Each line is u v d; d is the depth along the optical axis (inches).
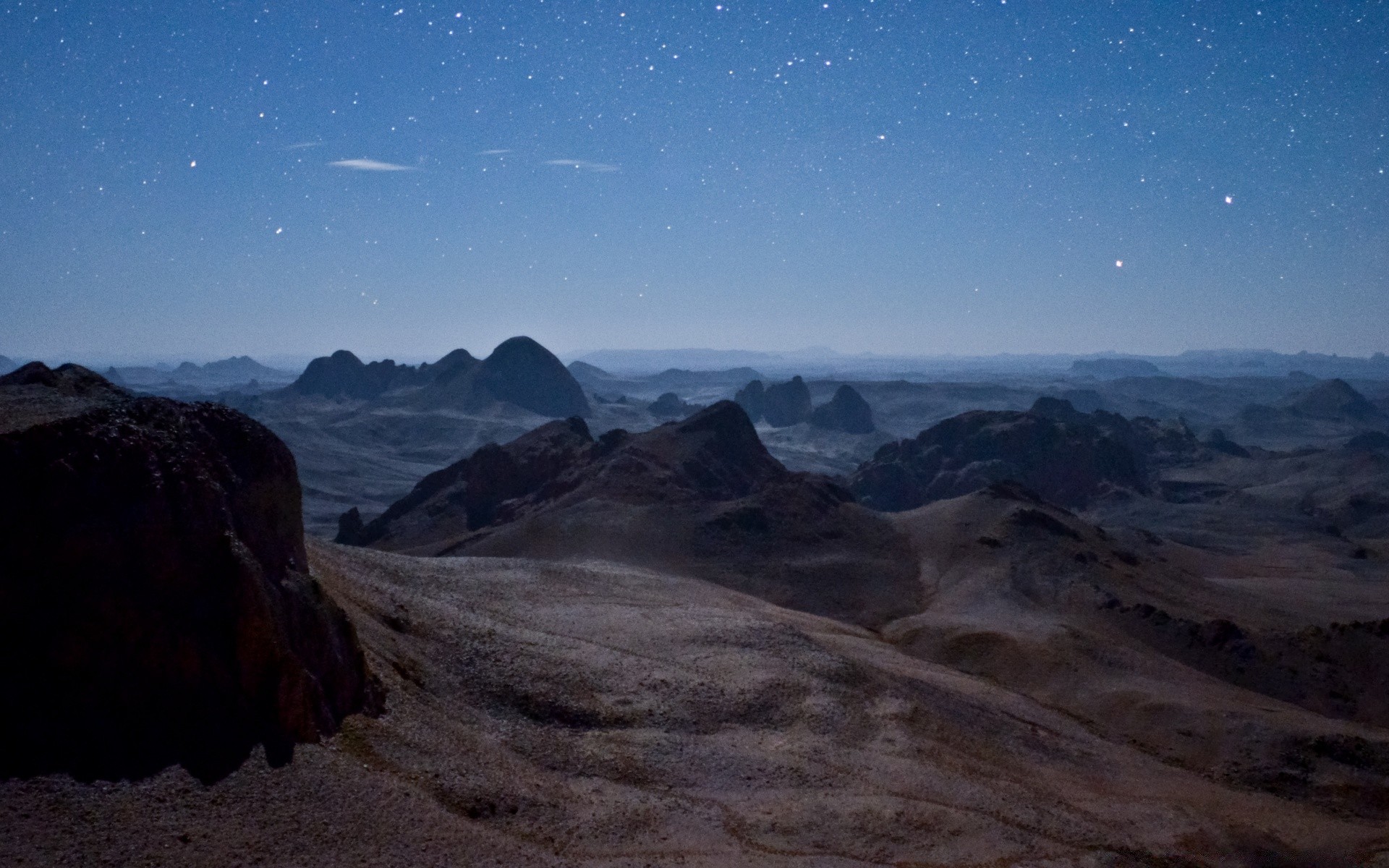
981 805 941.8
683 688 1101.7
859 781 948.6
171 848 539.5
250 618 696.4
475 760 802.2
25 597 620.7
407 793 684.7
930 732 1157.1
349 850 593.6
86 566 650.2
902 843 828.0
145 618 656.4
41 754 566.9
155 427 775.1
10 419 702.5
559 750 896.9
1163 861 915.4
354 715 771.4
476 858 631.8
